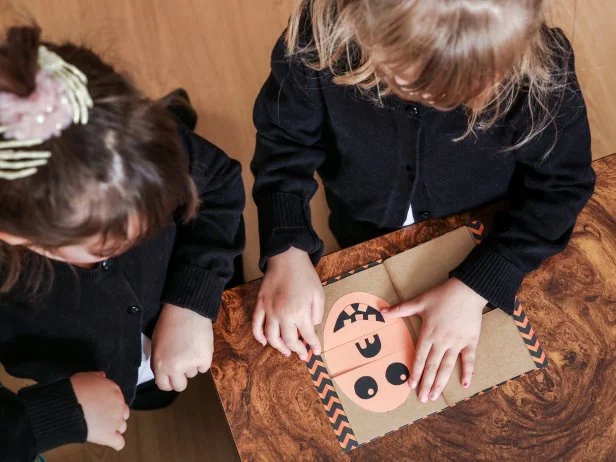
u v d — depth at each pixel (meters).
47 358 0.96
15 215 0.61
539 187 0.96
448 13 0.63
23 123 0.55
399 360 0.89
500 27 0.64
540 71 0.83
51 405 0.83
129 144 0.61
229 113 1.72
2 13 1.77
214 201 0.97
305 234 0.96
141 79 1.68
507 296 0.90
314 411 0.86
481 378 0.87
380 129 0.97
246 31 1.79
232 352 0.90
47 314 0.88
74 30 1.76
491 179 1.03
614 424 0.85
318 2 0.84
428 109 0.91
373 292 0.93
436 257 0.95
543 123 0.89
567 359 0.88
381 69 0.74
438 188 1.06
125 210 0.63
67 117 0.57
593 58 1.75
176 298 0.91
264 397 0.87
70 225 0.62
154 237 0.86
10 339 0.92
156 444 1.44
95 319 0.91
